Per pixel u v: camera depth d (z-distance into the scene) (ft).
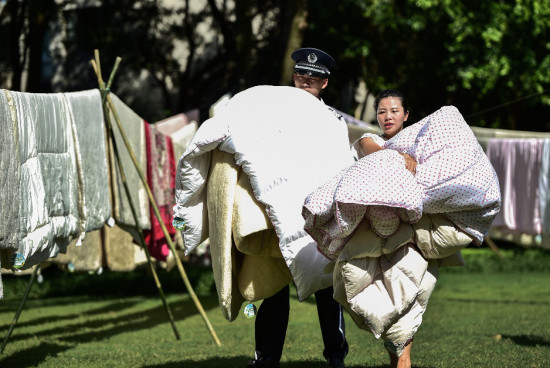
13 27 120.06
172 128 78.69
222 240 31.09
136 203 54.44
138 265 68.74
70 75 162.81
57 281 104.17
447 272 130.93
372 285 27.86
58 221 38.78
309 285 30.68
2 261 32.94
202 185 32.30
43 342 51.49
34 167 35.70
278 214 30.35
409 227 27.40
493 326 58.13
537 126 145.18
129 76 165.37
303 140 31.63
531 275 126.31
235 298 32.94
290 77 93.15
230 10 153.99
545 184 74.74
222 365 39.58
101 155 45.27
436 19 118.62
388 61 127.24
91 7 159.63
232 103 32.22
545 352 42.22
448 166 26.96
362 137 31.50
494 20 117.08
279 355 33.63
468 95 133.80
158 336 55.26
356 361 40.29
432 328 57.82
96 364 41.04
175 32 155.43
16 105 34.45
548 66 119.85
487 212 27.35
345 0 121.90
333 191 27.35
